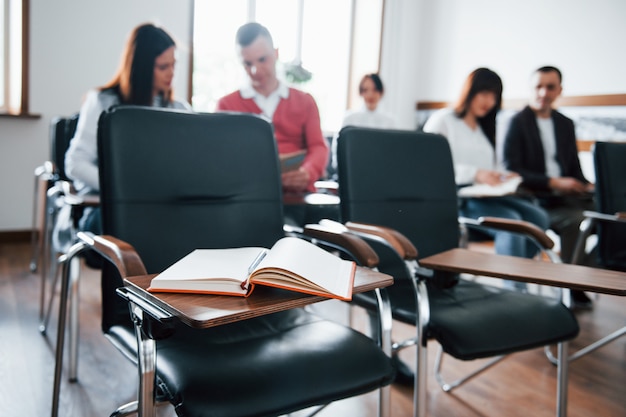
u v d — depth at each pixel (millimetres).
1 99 4332
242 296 775
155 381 892
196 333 1121
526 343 1297
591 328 2592
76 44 4199
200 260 907
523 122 3438
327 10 5535
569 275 1067
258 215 1371
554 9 4543
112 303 1201
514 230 1633
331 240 1289
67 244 1932
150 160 1257
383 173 1675
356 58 5719
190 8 4566
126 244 1085
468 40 5316
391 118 4141
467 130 3158
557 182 3141
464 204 3094
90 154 2211
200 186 1307
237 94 2969
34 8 4035
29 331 2326
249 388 904
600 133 4246
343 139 1640
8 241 4152
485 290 1581
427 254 1709
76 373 1875
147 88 2232
